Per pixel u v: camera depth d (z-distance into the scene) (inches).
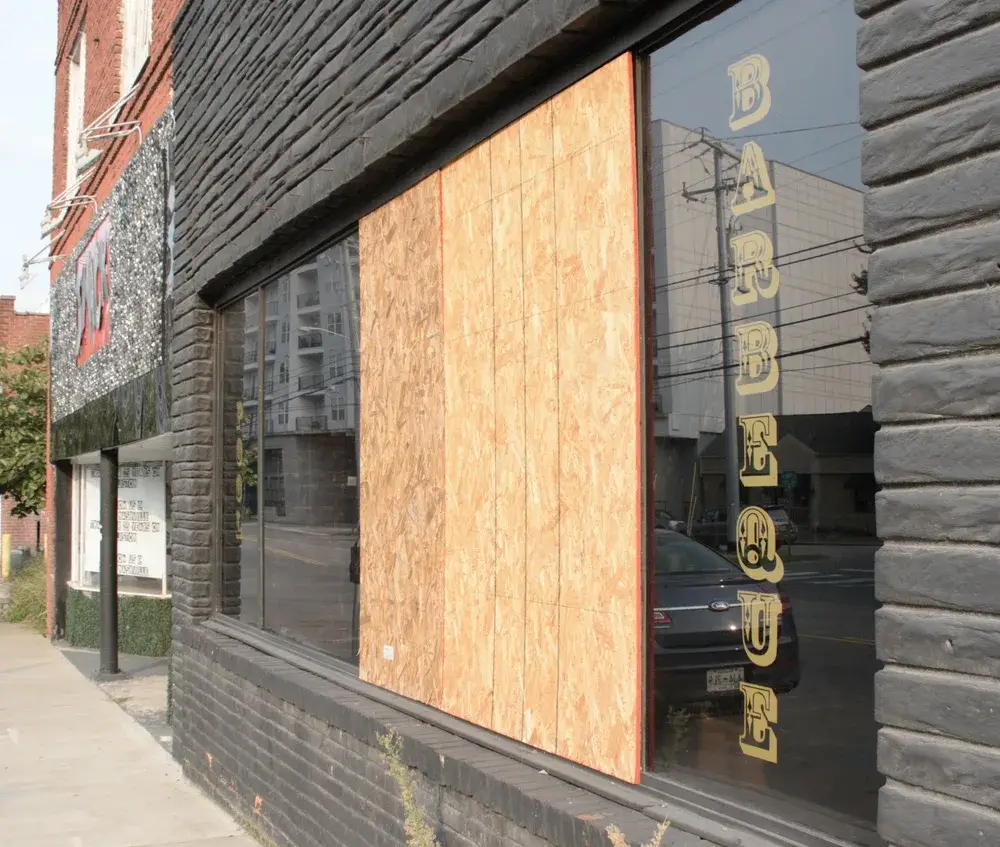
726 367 119.8
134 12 450.9
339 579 220.2
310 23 220.5
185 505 313.7
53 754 344.2
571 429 144.0
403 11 181.2
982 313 83.1
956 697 83.3
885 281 90.3
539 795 135.4
